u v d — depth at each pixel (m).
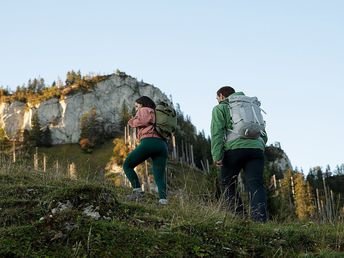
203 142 92.75
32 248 4.45
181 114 130.50
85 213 5.30
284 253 5.21
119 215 5.67
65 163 10.48
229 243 5.21
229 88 7.95
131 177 7.73
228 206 7.01
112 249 4.57
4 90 153.12
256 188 7.18
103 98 146.25
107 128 133.12
